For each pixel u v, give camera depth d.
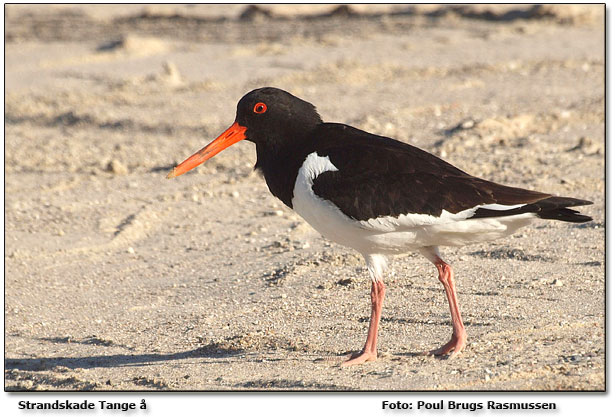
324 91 24.94
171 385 9.12
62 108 25.53
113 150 21.39
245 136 10.23
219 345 10.20
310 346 9.91
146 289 12.80
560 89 22.80
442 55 28.31
